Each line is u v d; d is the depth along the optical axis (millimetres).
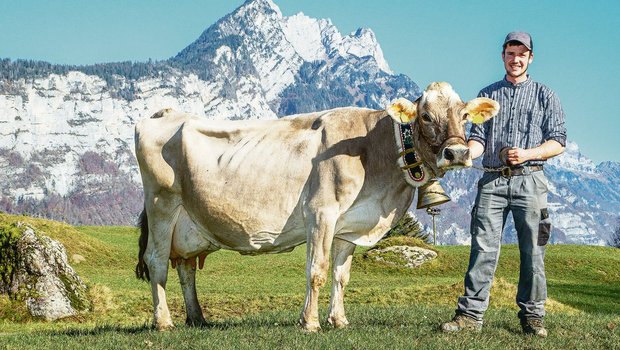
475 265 9781
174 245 11227
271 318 12758
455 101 9406
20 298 17766
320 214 9836
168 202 11125
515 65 9789
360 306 17078
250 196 10336
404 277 37188
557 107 9766
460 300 9891
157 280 11156
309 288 9859
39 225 37781
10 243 18281
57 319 17672
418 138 9633
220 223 10633
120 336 10156
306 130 10375
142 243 11555
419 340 9203
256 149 10484
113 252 38188
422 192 9906
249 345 8945
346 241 10375
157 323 11039
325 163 9945
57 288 18141
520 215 9625
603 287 32594
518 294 9891
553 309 20359
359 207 9984
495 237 9758
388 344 8898
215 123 10992
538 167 9633
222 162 10625
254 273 36094
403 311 13531
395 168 9891
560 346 9180
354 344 8867
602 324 11367
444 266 40094
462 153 9078
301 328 9875
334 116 10266
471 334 9500
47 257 18469
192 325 11297
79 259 35375
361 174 9898
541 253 9664
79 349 9430
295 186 10133
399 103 9461
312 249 9852
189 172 10805
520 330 10102
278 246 10508
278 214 10234
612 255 46094
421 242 42062
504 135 9781
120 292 21281
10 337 11117
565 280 38062
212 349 8867
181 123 11125
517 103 9773
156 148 11125
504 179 9602
